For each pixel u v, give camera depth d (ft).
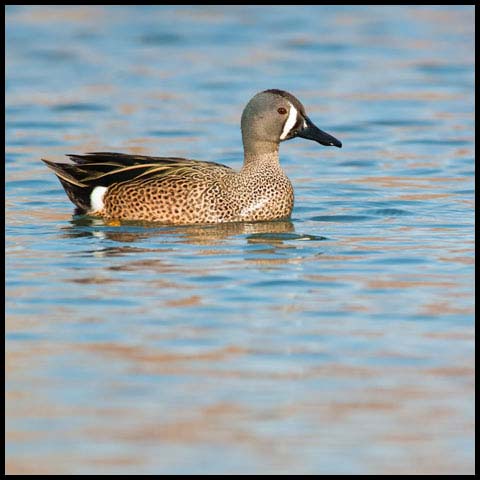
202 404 36.04
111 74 94.27
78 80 92.48
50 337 41.27
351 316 43.50
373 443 34.01
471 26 107.86
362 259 50.85
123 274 48.42
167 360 39.19
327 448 33.73
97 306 44.50
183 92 89.76
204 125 80.94
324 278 48.03
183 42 103.50
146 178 57.00
